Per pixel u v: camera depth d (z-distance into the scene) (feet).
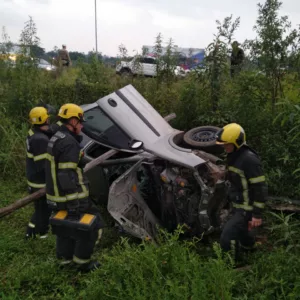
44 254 14.70
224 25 23.48
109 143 16.58
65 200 12.49
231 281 10.89
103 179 17.21
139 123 16.76
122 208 14.88
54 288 12.45
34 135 15.35
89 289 11.13
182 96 24.18
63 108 12.50
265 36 22.22
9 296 11.44
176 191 14.69
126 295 10.42
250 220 12.93
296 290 10.53
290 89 22.38
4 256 14.35
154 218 15.74
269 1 22.49
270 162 19.25
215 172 14.61
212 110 23.62
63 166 12.03
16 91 27.55
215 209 15.19
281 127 20.10
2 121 25.31
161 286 10.50
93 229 12.80
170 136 16.63
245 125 21.90
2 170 23.24
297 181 18.17
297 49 22.34
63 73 34.19
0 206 19.15
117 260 11.50
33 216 15.81
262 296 10.54
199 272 10.73
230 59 23.99
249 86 22.43
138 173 17.01
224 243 13.25
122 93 17.95
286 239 13.91
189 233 15.31
